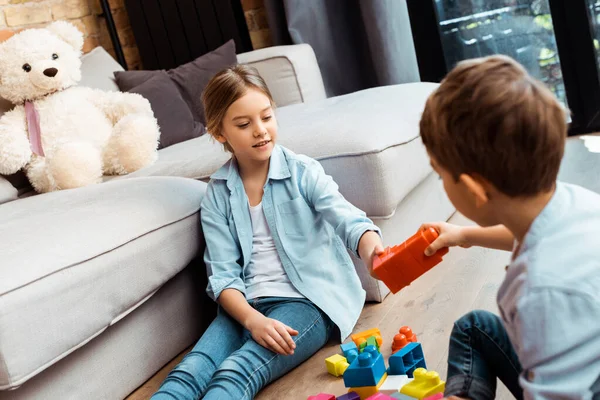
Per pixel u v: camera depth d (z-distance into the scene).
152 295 1.60
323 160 1.72
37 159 2.14
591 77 2.74
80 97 2.28
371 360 1.28
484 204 0.82
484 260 1.82
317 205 1.59
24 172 2.21
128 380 1.53
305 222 1.60
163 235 1.58
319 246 1.61
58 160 1.99
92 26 3.23
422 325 1.54
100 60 2.66
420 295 1.71
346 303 1.58
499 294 0.83
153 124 2.18
